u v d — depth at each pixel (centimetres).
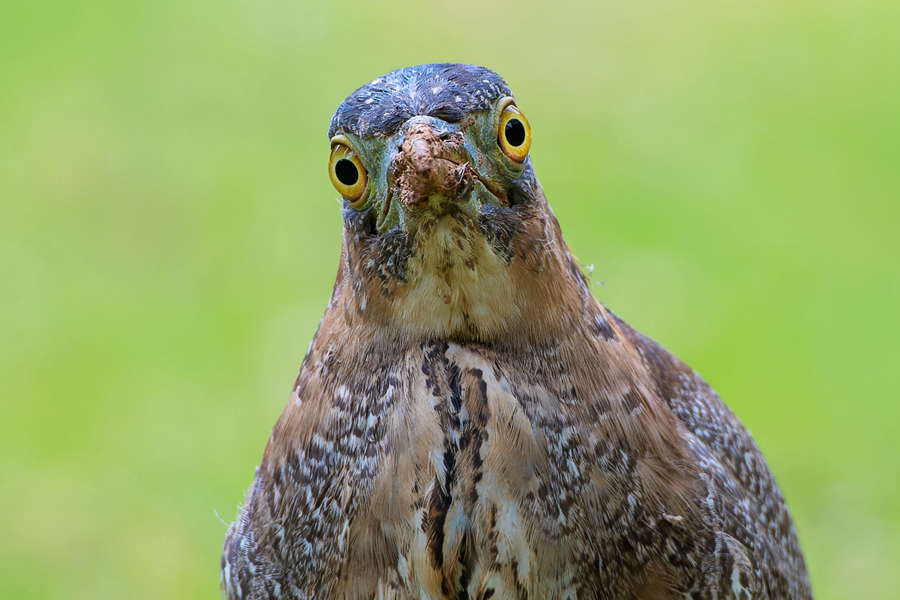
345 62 1870
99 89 1814
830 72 1805
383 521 522
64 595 1118
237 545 586
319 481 539
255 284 1484
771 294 1398
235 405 1295
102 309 1462
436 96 502
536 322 521
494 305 517
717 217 1528
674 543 535
